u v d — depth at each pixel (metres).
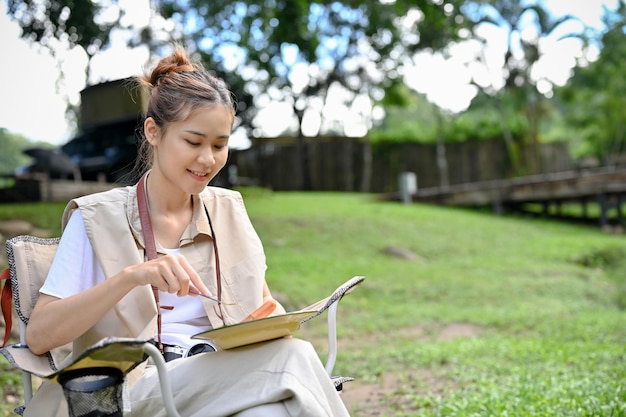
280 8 12.21
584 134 33.22
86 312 2.15
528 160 28.05
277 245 13.79
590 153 33.00
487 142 28.06
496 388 4.88
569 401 4.16
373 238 15.02
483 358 6.41
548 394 4.48
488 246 15.26
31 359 2.26
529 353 6.53
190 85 2.38
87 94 13.88
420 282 11.64
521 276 12.47
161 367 1.92
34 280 2.43
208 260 2.58
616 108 30.06
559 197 20.00
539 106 28.56
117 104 13.58
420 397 5.13
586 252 14.50
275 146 27.53
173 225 2.54
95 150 16.33
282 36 12.39
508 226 17.88
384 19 19.83
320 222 16.14
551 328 8.27
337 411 2.12
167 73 2.46
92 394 1.92
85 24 9.87
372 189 28.05
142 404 2.13
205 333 2.02
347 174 27.83
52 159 16.22
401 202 21.33
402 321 9.17
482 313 9.49
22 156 24.59
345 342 8.12
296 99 26.98
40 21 9.49
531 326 8.66
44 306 2.24
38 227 11.08
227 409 2.03
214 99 2.36
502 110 28.66
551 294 11.08
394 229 15.98
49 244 2.52
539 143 28.52
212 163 2.38
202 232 2.56
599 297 10.90
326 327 8.88
